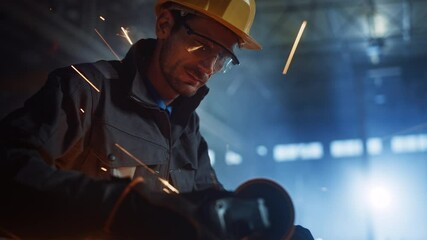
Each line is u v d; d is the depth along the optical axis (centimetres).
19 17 878
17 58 998
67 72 184
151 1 1070
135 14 1059
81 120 181
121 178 132
